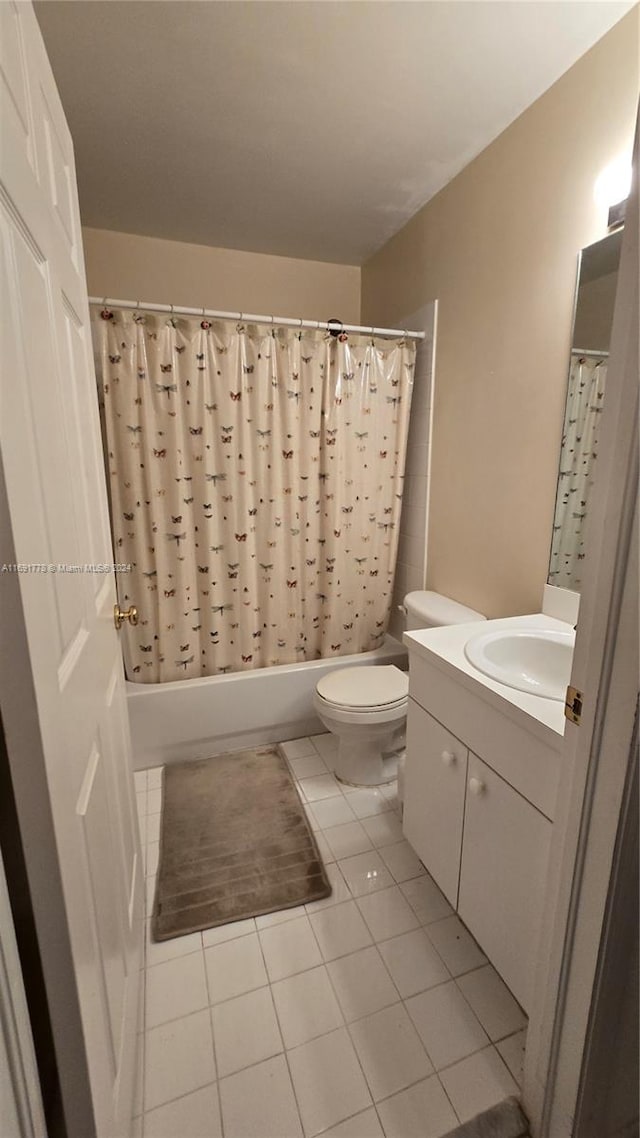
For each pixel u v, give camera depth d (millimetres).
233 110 1499
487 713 1097
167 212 2088
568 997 804
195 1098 976
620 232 1215
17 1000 506
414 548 2320
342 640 2357
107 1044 748
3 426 478
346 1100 970
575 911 770
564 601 1459
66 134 949
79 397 923
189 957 1253
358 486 2234
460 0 1139
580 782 742
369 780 1901
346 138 1625
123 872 1031
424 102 1467
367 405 2174
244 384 1984
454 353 1917
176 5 1158
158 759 2041
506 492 1687
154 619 2033
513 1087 990
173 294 2383
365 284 2631
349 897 1424
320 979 1198
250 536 2098
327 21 1199
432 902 1409
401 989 1176
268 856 1562
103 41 1251
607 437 664
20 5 649
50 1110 649
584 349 1335
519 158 1522
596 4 1143
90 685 819
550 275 1438
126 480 1914
